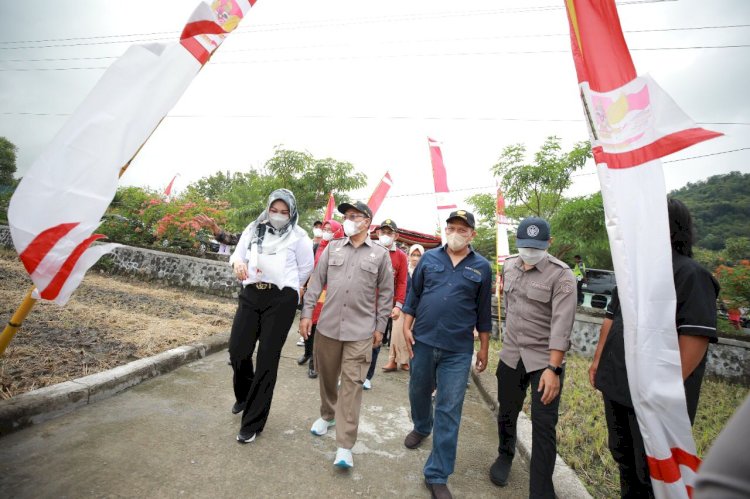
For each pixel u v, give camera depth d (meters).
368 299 2.95
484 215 13.74
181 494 2.14
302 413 3.52
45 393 2.80
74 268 1.87
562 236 10.61
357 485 2.50
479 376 5.36
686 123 1.61
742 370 7.45
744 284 8.34
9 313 4.82
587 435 3.64
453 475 2.85
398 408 4.05
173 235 11.02
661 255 1.62
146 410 3.10
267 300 2.94
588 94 1.77
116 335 4.66
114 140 1.93
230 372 4.31
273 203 3.04
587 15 1.80
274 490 2.31
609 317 2.35
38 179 1.81
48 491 2.01
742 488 0.51
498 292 7.97
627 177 1.68
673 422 1.53
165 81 2.02
